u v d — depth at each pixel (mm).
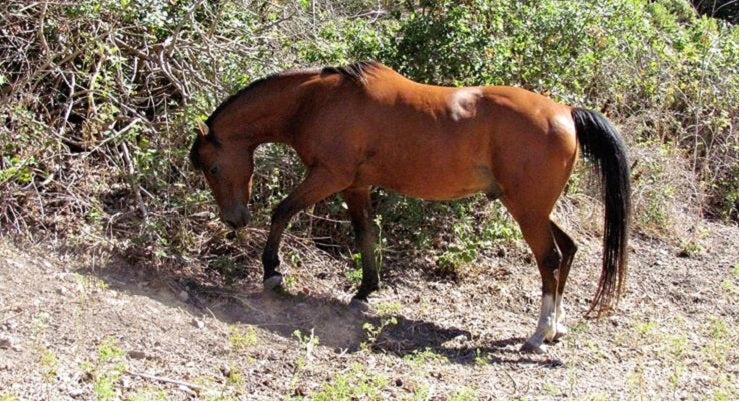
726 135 10531
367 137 5883
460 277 7184
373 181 6035
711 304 7266
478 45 7395
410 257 7309
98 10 6598
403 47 7434
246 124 6098
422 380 5148
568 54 8094
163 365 4926
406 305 6598
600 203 8695
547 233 5816
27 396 4273
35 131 6234
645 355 5922
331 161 5914
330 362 5383
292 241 6902
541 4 7980
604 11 8391
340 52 7375
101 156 6832
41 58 6629
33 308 5160
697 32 11266
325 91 5965
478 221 7797
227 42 7297
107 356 4730
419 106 5871
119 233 6316
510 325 6395
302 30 7641
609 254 5727
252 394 4734
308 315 6078
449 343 5961
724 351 6047
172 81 6773
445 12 7445
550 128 5691
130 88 6660
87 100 6922
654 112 9906
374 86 5945
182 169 6715
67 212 6340
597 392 5152
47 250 5926
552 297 5859
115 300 5504
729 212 10047
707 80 10523
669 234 9016
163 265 6203
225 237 6695
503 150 5734
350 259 7066
